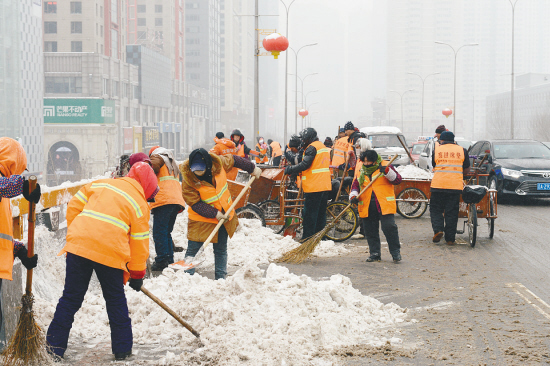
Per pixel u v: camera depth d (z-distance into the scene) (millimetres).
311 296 5609
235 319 4957
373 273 7844
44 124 66875
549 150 16984
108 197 4480
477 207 10453
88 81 68875
